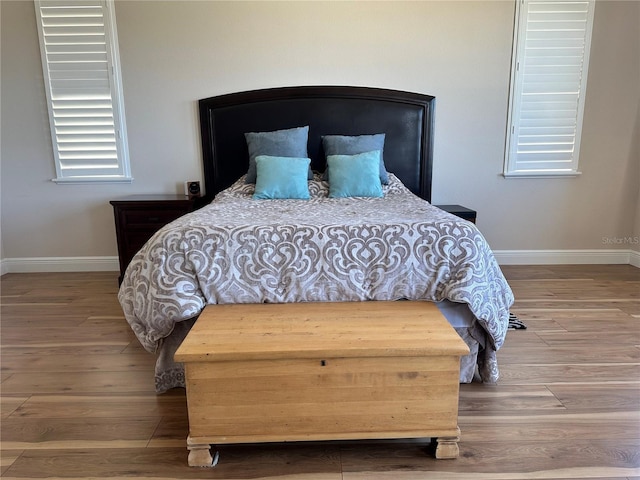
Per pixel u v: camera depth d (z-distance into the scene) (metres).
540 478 1.51
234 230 1.96
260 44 3.68
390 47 3.71
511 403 1.93
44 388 2.09
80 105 3.72
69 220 3.92
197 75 3.71
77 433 1.76
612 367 2.23
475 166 3.93
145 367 2.28
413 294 1.93
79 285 3.59
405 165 3.86
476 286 1.88
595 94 3.81
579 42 3.70
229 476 1.54
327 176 3.44
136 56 3.66
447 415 1.58
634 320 2.81
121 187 3.89
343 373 1.54
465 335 2.03
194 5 3.60
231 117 3.74
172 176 3.88
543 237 4.06
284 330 1.65
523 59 3.73
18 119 3.74
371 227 1.99
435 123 3.85
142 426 1.81
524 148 3.91
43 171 3.83
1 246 3.93
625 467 1.55
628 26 3.69
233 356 1.49
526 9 3.64
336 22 3.65
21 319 2.90
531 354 2.37
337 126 3.77
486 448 1.65
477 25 3.68
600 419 1.82
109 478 1.53
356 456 1.63
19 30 3.59
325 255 1.92
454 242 1.95
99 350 2.47
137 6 3.58
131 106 3.75
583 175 3.96
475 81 3.78
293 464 1.59
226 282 1.89
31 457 1.63
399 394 1.56
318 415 1.57
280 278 1.91
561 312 2.94
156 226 3.51
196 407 1.55
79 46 3.62
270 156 3.39
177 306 1.82
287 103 3.73
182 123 3.79
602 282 3.55
